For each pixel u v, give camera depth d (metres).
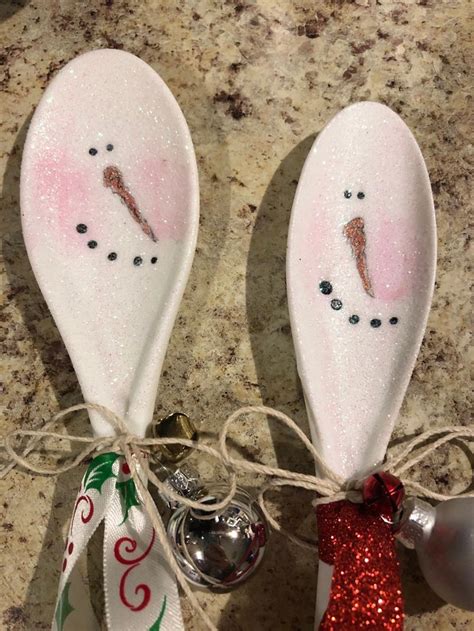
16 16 0.22
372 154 0.19
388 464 0.17
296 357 0.17
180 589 0.18
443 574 0.15
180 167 0.19
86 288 0.18
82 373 0.18
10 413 0.19
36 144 0.19
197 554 0.16
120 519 0.17
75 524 0.17
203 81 0.22
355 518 0.16
